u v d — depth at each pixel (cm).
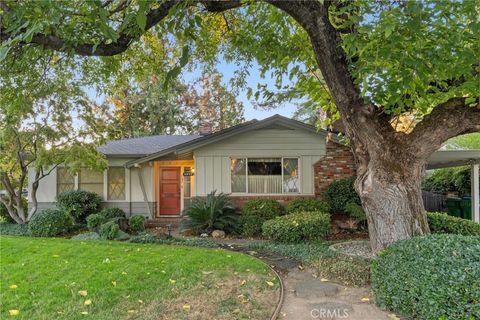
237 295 388
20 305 356
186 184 1259
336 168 1011
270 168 1030
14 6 297
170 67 705
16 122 848
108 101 2183
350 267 473
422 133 464
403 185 470
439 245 335
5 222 1051
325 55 433
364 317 338
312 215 801
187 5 309
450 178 1404
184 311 342
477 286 280
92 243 696
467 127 438
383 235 471
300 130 1018
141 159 1080
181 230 929
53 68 620
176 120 2459
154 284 425
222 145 1031
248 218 903
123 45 388
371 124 468
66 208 1041
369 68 363
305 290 412
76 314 334
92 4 292
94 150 982
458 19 359
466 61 359
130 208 1177
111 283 427
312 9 407
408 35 340
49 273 467
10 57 375
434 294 303
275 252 655
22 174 1002
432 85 469
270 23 528
